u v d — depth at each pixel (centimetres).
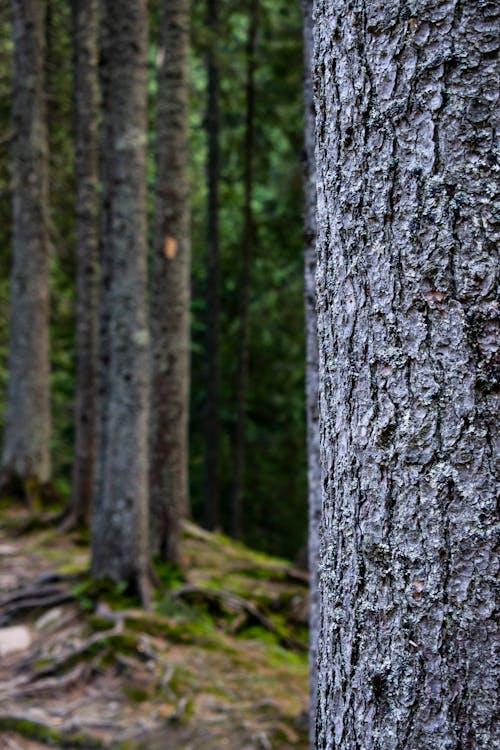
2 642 565
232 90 1255
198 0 1206
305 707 471
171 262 741
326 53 134
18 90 1091
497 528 112
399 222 121
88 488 930
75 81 996
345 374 129
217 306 1281
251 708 464
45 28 1169
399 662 120
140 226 638
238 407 1297
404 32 120
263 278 1419
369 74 124
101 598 607
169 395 730
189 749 416
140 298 636
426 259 118
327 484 136
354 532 127
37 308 1087
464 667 114
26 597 630
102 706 472
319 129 138
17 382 1076
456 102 116
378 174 123
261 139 1305
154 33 1180
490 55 115
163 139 742
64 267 1303
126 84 628
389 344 122
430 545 117
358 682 127
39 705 474
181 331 739
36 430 1070
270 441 1566
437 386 117
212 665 531
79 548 858
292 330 1352
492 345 114
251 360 1502
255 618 653
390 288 122
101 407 645
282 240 1296
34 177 1094
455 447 115
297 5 1081
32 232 1093
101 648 532
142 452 638
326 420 136
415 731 118
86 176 977
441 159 117
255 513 1602
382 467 123
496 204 114
